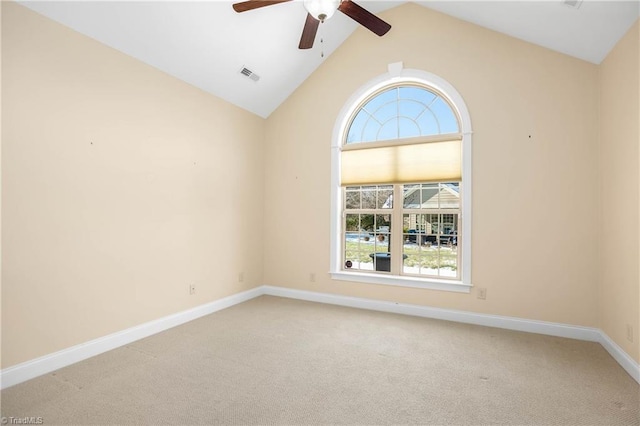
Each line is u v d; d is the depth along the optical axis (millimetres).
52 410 1837
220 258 3881
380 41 3838
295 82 4285
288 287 4434
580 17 2490
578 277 2965
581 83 2967
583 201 2951
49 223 2326
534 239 3127
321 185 4203
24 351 2188
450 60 3484
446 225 3623
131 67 2889
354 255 4133
